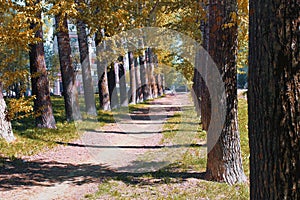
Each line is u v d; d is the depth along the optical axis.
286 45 2.29
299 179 2.27
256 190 2.51
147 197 6.05
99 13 11.23
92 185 7.02
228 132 6.65
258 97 2.45
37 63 13.57
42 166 8.66
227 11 6.15
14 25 8.57
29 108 10.39
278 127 2.32
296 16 2.27
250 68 2.56
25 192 6.60
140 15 11.18
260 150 2.45
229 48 6.34
